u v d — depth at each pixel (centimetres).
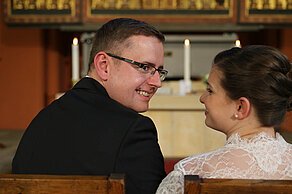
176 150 377
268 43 754
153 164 97
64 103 111
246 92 88
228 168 84
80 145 96
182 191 86
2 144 526
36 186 70
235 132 94
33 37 715
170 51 675
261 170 83
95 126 99
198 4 675
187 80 397
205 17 676
